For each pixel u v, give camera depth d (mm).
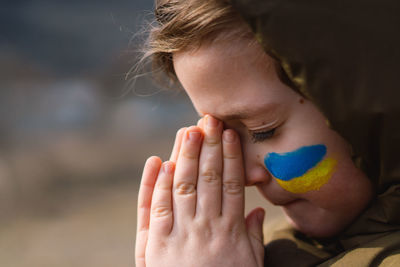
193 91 1075
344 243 1124
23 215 5414
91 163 7992
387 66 863
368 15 862
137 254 1191
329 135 1028
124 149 9141
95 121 11164
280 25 876
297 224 1166
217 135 1136
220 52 1010
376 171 978
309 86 897
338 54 871
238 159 1125
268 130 1050
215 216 1130
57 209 5629
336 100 892
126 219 5094
